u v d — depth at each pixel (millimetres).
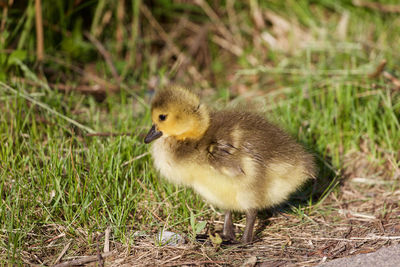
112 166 8953
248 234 7852
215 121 8039
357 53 13672
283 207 8898
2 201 8016
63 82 12883
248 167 7398
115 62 13656
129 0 14820
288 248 7629
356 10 15531
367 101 11281
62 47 13461
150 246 7547
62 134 10102
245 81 13695
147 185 8961
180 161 7566
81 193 8164
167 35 14867
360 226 8195
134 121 11172
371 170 10070
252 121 8188
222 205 7832
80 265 7113
